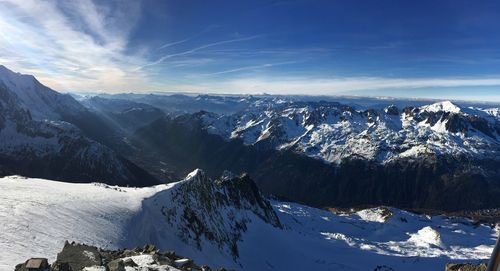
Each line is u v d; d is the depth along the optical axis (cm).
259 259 13312
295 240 18325
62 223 5181
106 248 4978
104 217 6469
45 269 2453
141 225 7381
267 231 16725
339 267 15162
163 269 2945
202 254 9469
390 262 18275
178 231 9188
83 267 2733
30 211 5197
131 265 2970
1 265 2981
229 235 13138
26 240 4031
